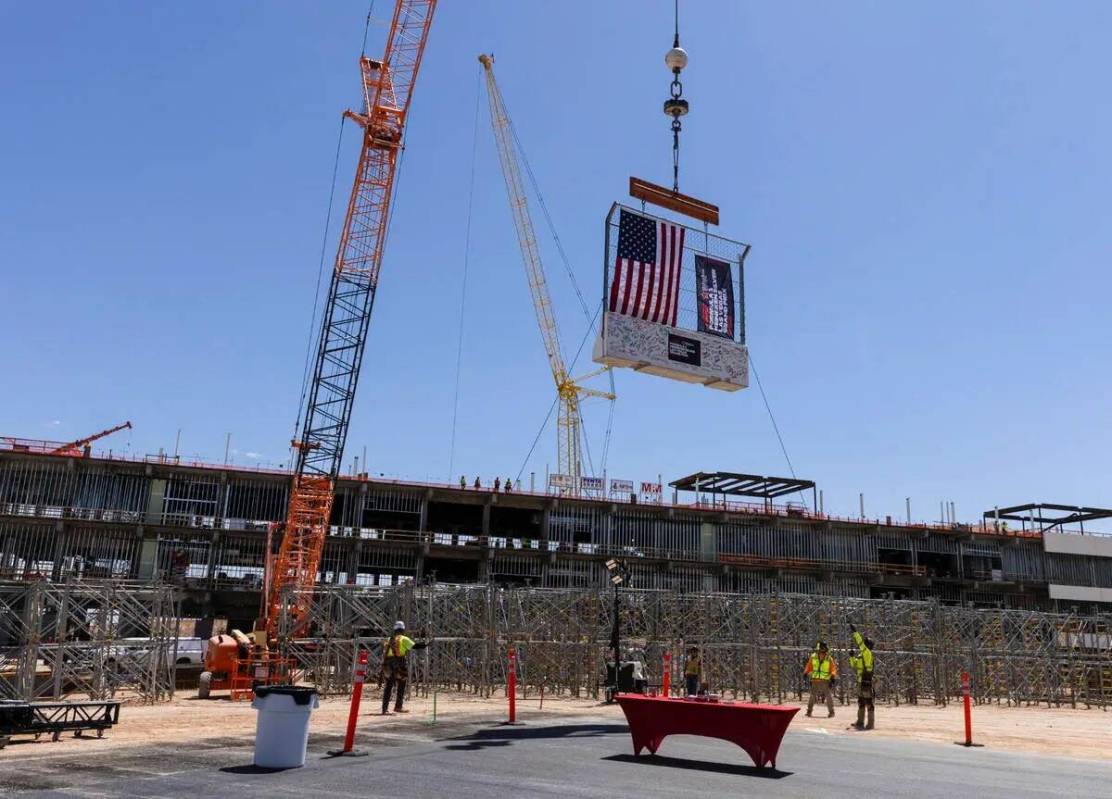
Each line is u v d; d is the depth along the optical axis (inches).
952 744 796.0
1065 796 507.5
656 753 632.4
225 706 1133.1
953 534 3193.9
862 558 3115.2
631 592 1459.2
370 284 1945.1
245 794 439.8
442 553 2642.7
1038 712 1370.6
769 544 3021.7
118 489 2433.6
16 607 1355.8
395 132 1964.8
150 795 434.9
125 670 1241.4
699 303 1031.0
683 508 2940.5
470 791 461.1
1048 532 3321.9
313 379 1923.0
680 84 1050.7
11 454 2367.1
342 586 1435.8
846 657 1434.5
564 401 4311.0
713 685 1414.9
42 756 574.2
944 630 1640.0
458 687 1364.4
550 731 762.8
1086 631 1923.0
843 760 637.9
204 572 2428.6
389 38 1957.4
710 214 1070.4
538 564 2755.9
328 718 863.1
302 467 1921.8
